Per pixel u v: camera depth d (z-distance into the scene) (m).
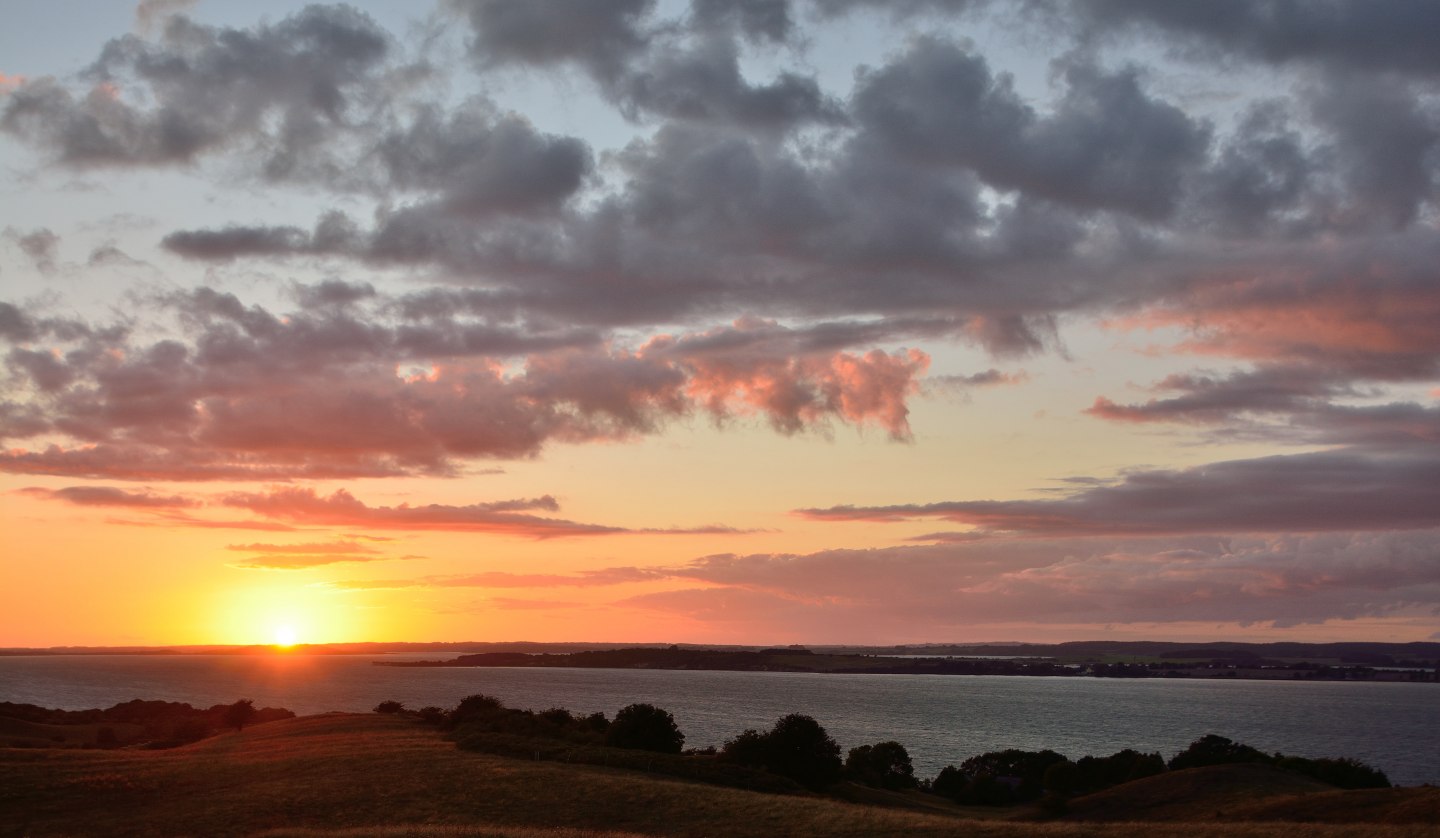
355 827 55.66
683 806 60.62
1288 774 98.62
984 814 97.25
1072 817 90.88
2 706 176.38
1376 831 46.88
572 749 86.44
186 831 55.41
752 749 87.75
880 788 107.06
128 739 145.38
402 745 88.62
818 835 52.38
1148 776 103.69
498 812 59.47
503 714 111.81
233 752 87.50
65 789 65.69
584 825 56.38
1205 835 47.16
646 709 100.06
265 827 56.31
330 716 128.12
